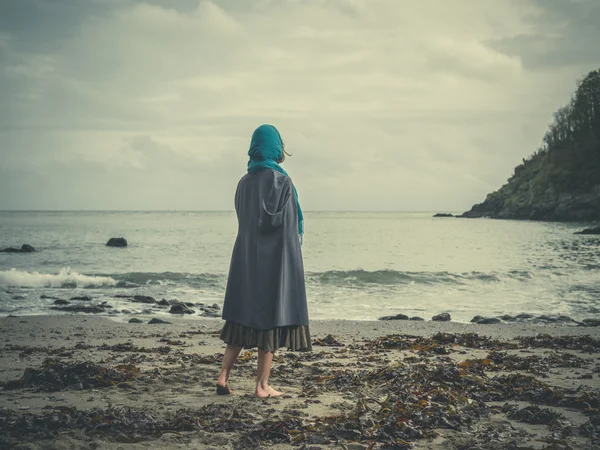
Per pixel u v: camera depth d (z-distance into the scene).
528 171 155.88
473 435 3.52
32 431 3.42
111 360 6.60
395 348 8.06
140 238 52.91
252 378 5.28
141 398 4.38
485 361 6.35
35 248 39.59
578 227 84.31
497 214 149.00
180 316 13.94
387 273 23.28
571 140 127.75
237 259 4.36
